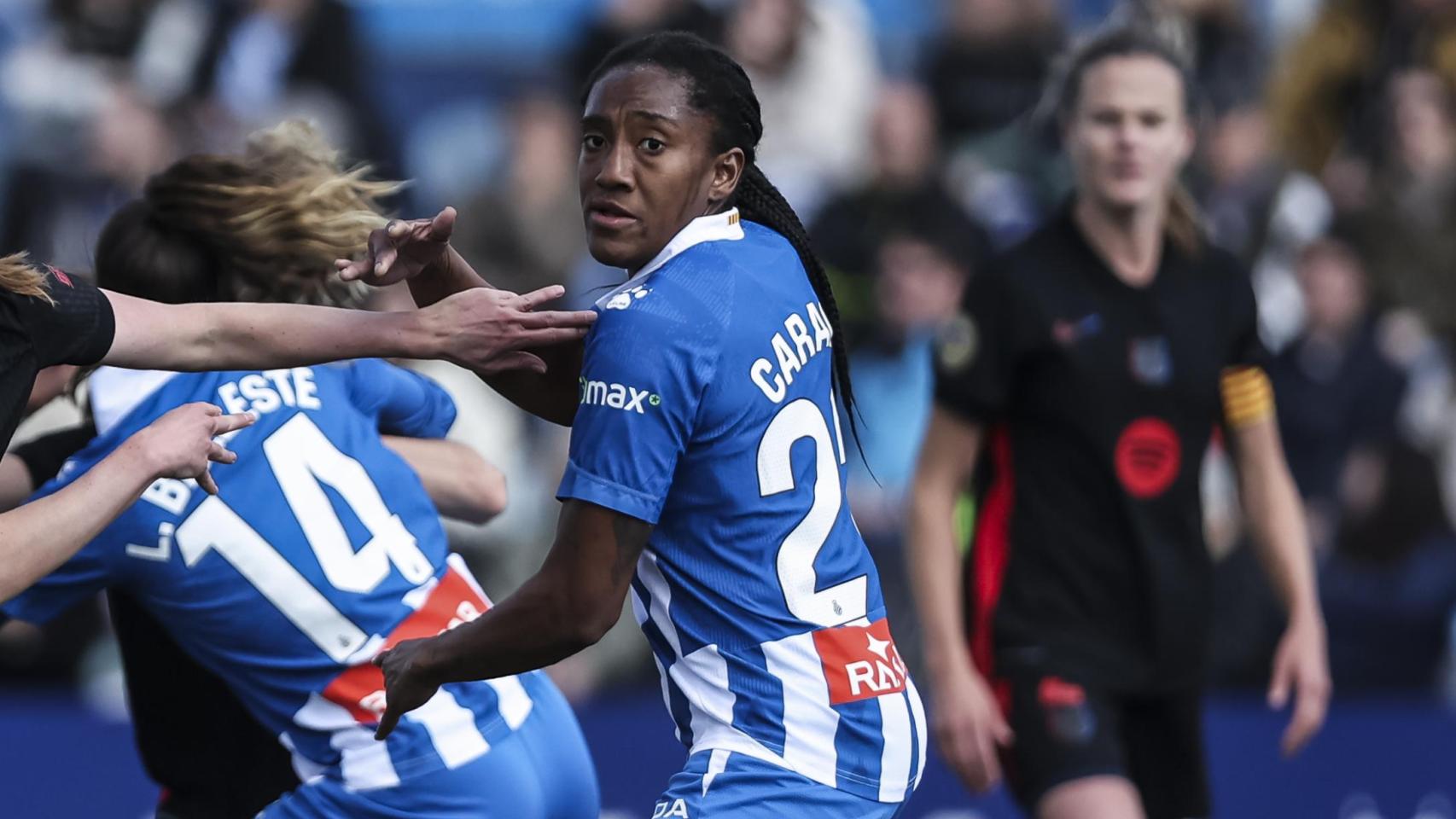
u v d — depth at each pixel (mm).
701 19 29328
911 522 15828
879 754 10547
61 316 9875
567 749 12219
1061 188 28359
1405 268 27797
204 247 11938
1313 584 16422
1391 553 24109
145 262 11781
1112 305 15539
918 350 24766
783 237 10883
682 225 10336
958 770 15266
